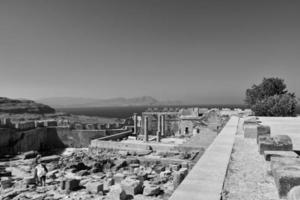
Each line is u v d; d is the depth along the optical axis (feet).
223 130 66.74
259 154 40.50
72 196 66.33
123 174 88.48
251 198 23.48
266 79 205.98
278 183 23.90
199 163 32.73
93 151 135.13
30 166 112.06
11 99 437.99
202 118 177.58
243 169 32.14
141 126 216.74
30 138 171.94
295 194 18.65
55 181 82.07
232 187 26.13
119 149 128.77
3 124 162.61
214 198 21.02
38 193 70.18
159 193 67.31
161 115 191.83
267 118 120.26
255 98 206.80
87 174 94.94
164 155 111.65
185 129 204.44
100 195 67.00
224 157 36.22
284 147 39.14
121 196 62.85
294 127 78.79
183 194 21.89
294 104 154.51
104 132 192.85
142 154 117.50
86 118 343.87
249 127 57.16
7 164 118.21
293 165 26.91
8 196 67.41
